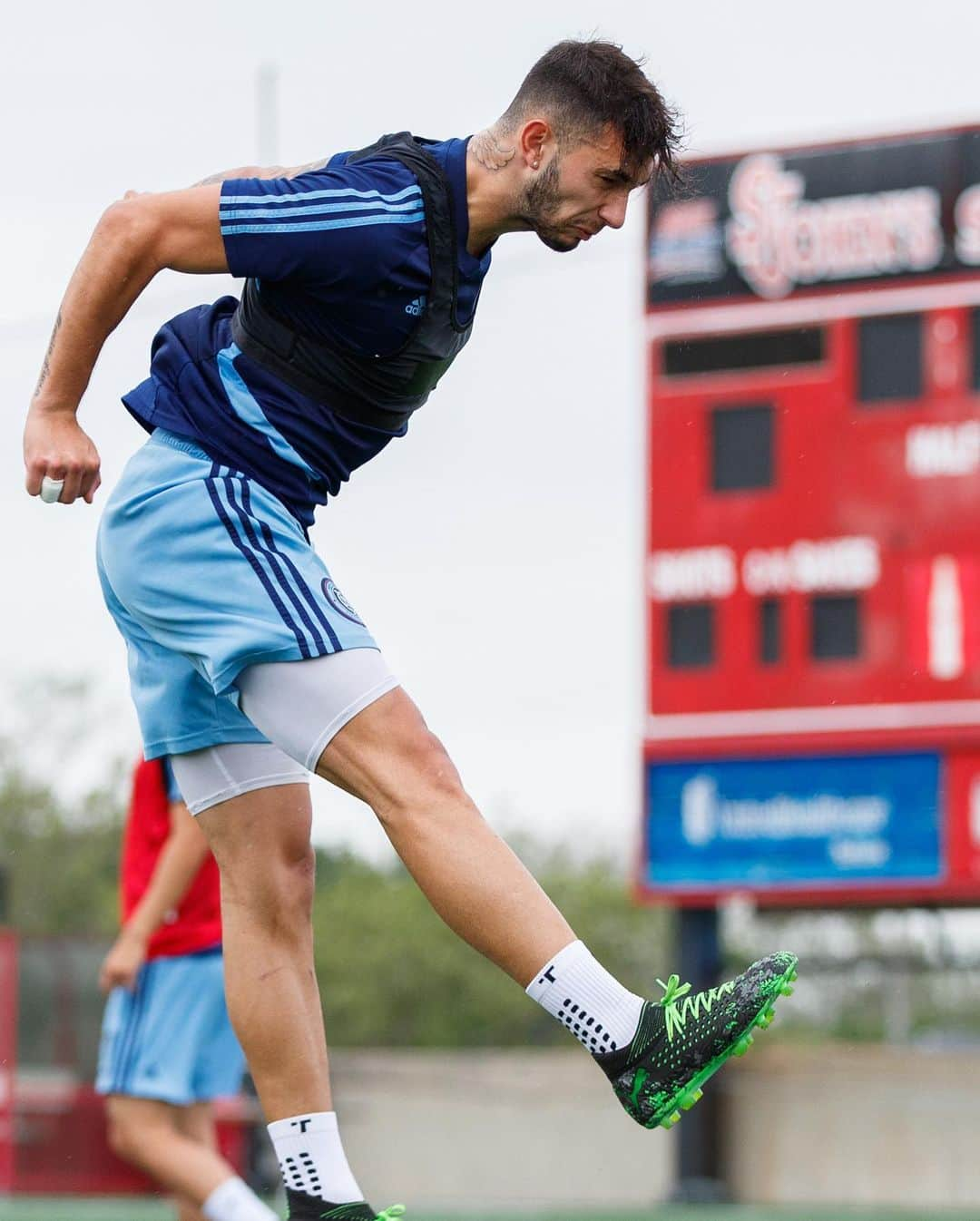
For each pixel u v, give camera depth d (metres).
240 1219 14.21
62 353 8.88
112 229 8.65
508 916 8.41
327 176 8.74
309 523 9.34
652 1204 39.53
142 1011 14.40
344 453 9.28
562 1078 43.59
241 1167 34.19
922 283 33.97
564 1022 8.51
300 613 8.77
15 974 35.66
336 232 8.66
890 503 33.91
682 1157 39.12
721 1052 8.39
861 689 33.94
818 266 34.53
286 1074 9.23
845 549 34.09
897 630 33.78
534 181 8.82
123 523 9.14
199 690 9.34
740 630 34.84
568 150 8.77
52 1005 36.19
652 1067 8.40
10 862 86.00
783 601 34.56
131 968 14.27
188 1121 14.69
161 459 9.16
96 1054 36.31
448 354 9.18
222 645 8.73
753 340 34.84
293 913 9.41
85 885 88.06
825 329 34.41
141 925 14.27
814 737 34.19
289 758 9.45
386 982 91.31
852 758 34.03
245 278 8.86
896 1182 39.16
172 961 14.41
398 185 8.80
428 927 92.31
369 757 8.59
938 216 33.91
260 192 8.63
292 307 9.02
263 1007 9.26
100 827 89.38
